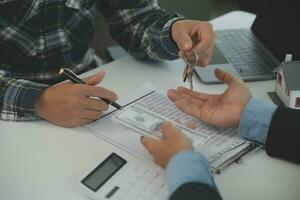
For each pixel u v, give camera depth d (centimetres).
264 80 103
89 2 116
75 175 73
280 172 75
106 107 87
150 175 71
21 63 115
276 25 113
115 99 89
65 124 85
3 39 110
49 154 78
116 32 121
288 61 93
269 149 77
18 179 73
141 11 117
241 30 127
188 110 86
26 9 108
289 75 90
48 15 111
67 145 81
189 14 205
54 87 90
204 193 60
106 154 78
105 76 105
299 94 88
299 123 76
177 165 65
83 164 76
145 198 67
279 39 111
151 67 110
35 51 114
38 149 80
